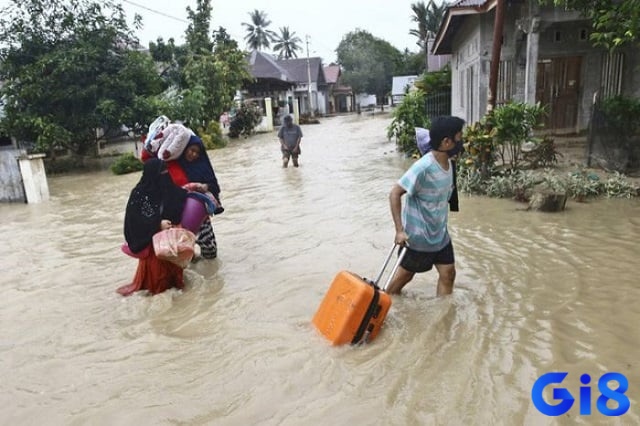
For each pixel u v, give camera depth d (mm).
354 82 60438
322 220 7496
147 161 5062
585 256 5297
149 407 3105
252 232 7098
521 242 5887
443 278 4344
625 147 8766
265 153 18500
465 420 2834
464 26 14945
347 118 43250
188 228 5250
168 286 5000
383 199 8664
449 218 7137
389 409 2965
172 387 3318
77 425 2986
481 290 4566
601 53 12711
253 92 38250
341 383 3246
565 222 6594
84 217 9258
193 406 3096
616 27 7332
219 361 3611
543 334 3713
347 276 3752
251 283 5117
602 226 6332
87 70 17156
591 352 3434
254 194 10047
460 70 16609
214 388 3277
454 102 18359
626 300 4207
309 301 4555
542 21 10766
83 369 3621
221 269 5598
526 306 4199
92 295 5070
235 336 3969
